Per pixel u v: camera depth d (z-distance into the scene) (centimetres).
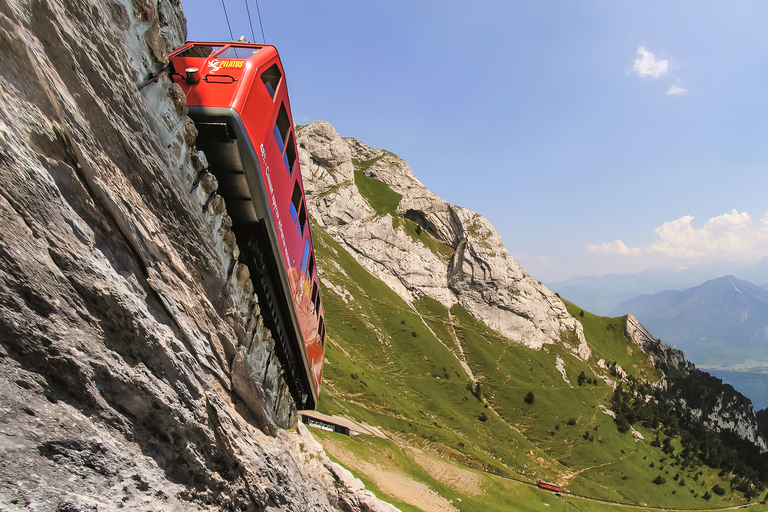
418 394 16238
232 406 1265
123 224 787
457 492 8525
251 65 1030
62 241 636
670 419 19712
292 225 1441
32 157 592
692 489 15288
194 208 1023
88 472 630
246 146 1009
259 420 1518
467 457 11731
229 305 1234
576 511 10425
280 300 1539
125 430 750
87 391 663
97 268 699
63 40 659
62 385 625
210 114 949
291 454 1805
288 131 1303
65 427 607
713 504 14875
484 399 17600
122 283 764
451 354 19750
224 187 1120
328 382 13138
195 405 970
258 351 1432
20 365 559
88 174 705
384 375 16638
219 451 1087
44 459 559
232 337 1255
